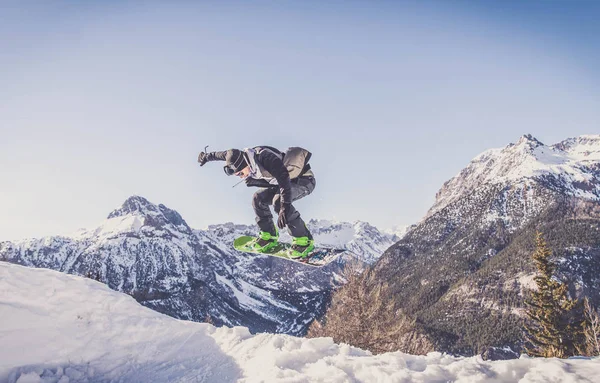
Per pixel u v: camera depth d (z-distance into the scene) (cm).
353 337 2394
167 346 715
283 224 521
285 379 495
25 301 677
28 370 606
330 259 585
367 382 470
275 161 517
